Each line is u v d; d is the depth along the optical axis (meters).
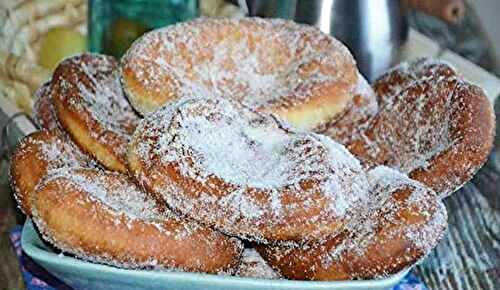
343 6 0.72
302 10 0.72
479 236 0.62
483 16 1.20
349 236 0.46
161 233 0.44
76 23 0.75
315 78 0.53
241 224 0.45
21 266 0.55
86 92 0.54
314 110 0.52
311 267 0.46
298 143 0.48
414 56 0.78
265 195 0.45
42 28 0.73
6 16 0.73
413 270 0.58
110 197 0.46
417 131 0.54
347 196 0.46
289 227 0.44
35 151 0.50
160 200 0.46
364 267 0.45
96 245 0.44
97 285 0.46
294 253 0.47
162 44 0.54
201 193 0.45
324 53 0.55
